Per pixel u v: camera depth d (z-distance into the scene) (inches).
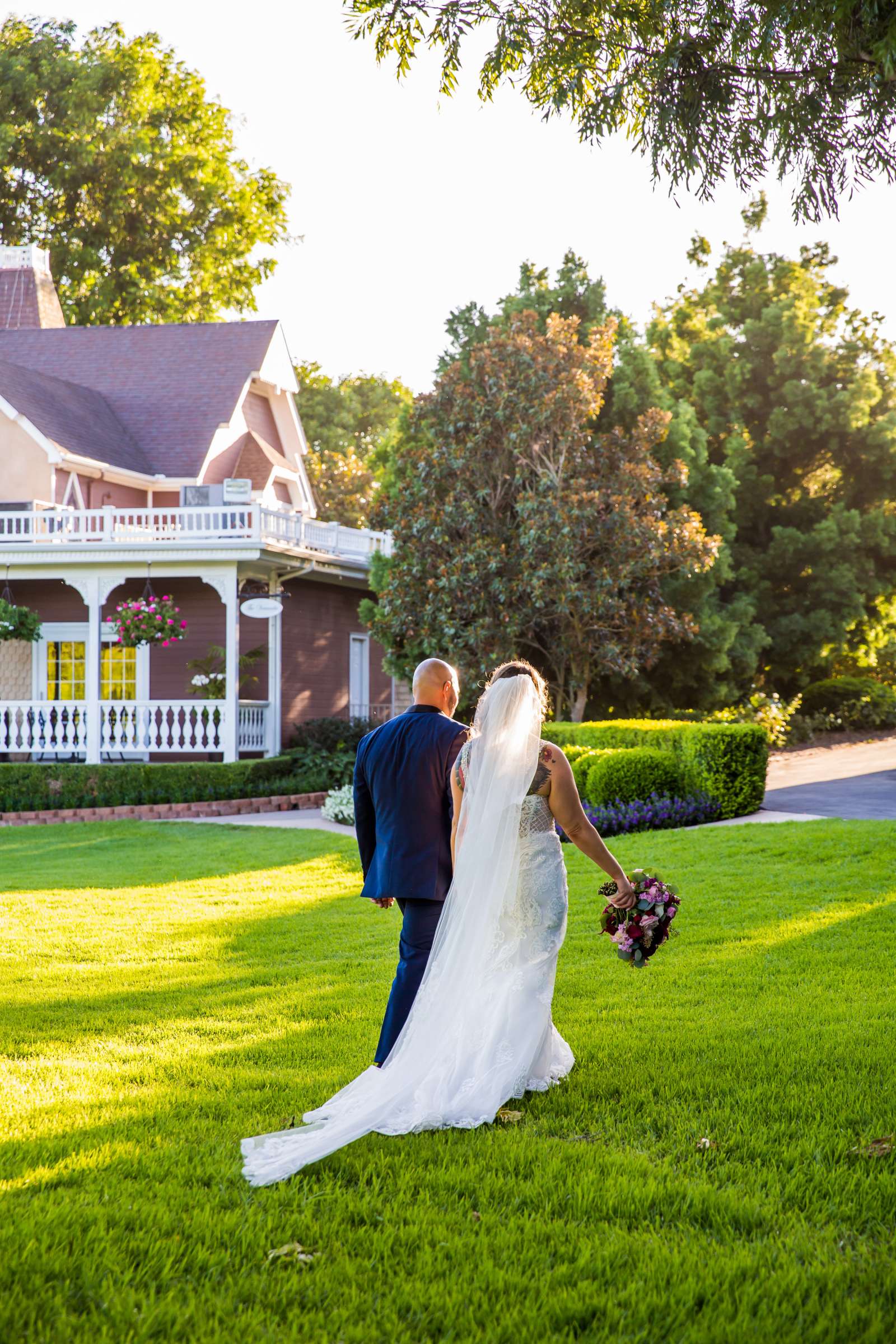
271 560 870.4
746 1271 123.0
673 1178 148.5
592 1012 242.5
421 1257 127.6
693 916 348.2
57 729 879.1
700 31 265.3
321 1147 158.4
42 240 1700.3
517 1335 111.9
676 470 882.1
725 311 1207.6
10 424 950.4
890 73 236.8
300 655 978.7
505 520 874.1
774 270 1208.8
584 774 620.4
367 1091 177.2
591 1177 148.6
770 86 267.9
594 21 279.1
